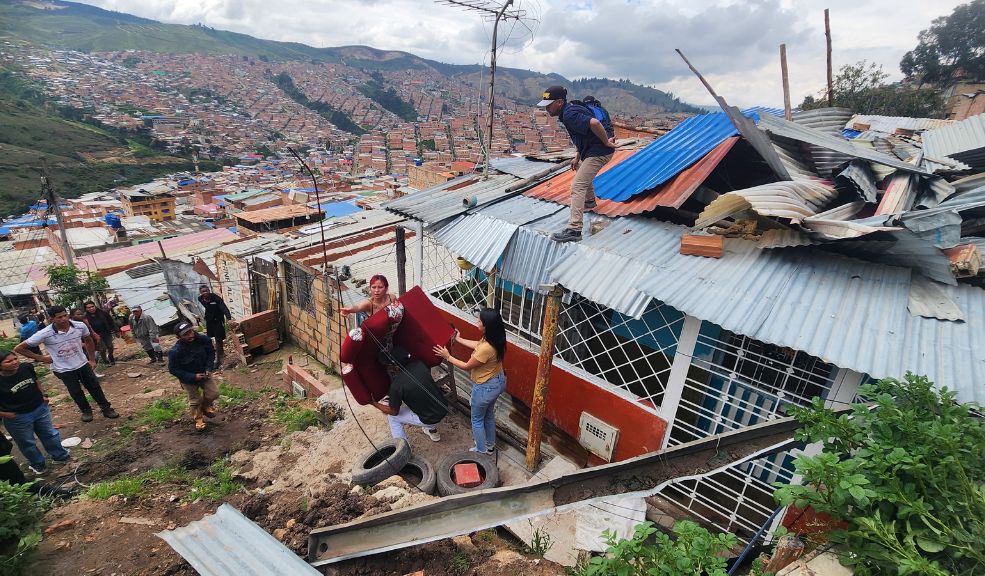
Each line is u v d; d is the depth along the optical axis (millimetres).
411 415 5531
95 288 15008
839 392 3912
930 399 2426
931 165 5754
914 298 3609
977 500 1877
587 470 3072
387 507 4324
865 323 3459
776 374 4453
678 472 2980
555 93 4938
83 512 4605
